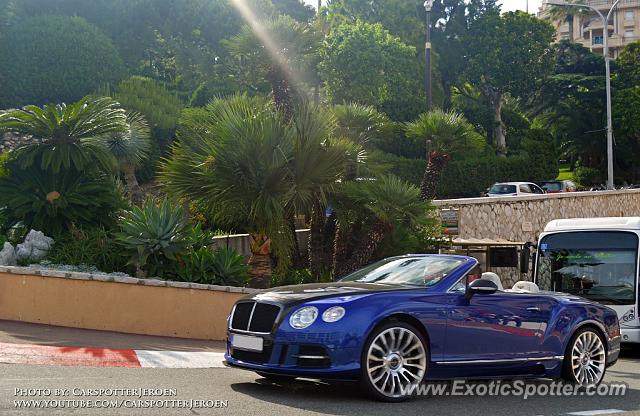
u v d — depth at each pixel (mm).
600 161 79000
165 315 12641
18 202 15000
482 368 8219
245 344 7645
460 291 8117
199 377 8547
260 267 14695
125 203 15805
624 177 77062
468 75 61531
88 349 9969
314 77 40188
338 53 46000
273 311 7508
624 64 80500
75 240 14641
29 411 6137
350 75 46031
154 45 53812
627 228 15023
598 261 15172
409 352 7621
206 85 45469
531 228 27875
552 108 76375
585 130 75938
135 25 52375
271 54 17438
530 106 75312
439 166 18812
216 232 19766
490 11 62094
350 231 17078
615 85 75688
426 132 18609
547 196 28766
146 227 13844
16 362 8766
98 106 15391
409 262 8719
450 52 61562
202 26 53156
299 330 7285
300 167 14359
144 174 32188
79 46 38031
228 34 53281
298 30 17438
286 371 7316
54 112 14938
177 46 53656
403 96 46938
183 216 14586
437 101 58000
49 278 12383
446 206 24172
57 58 37594
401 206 15961
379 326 7438
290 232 15766
